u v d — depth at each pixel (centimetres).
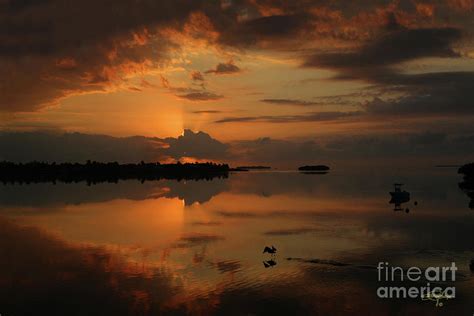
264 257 2905
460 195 7469
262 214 5194
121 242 3488
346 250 3072
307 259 2812
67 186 11169
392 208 5641
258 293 2200
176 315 1944
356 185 11006
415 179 14175
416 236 3581
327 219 4681
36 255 3034
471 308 1994
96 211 5612
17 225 4425
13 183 12675
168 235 3794
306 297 2128
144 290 2264
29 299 2152
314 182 12925
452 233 3716
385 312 1958
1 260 2902
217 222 4562
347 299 2111
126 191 9288
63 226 4344
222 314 1947
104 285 2345
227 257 2922
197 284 2341
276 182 13112
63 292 2244
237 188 10181
